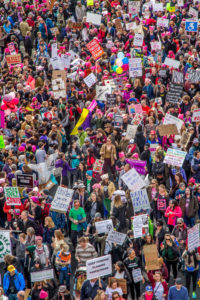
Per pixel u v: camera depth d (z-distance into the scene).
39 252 48.97
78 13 115.12
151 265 48.06
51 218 53.72
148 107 76.44
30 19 112.31
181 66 87.06
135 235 50.47
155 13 109.81
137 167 61.72
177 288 45.78
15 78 89.69
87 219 57.22
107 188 58.22
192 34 99.50
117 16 109.44
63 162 63.34
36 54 101.56
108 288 45.09
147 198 54.72
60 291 45.81
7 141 69.19
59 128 72.12
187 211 56.56
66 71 90.94
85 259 49.38
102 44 100.50
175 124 69.19
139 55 90.56
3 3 121.88
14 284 47.19
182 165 65.31
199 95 77.25
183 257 50.06
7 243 52.25
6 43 108.50
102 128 74.44
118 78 84.06
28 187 57.62
